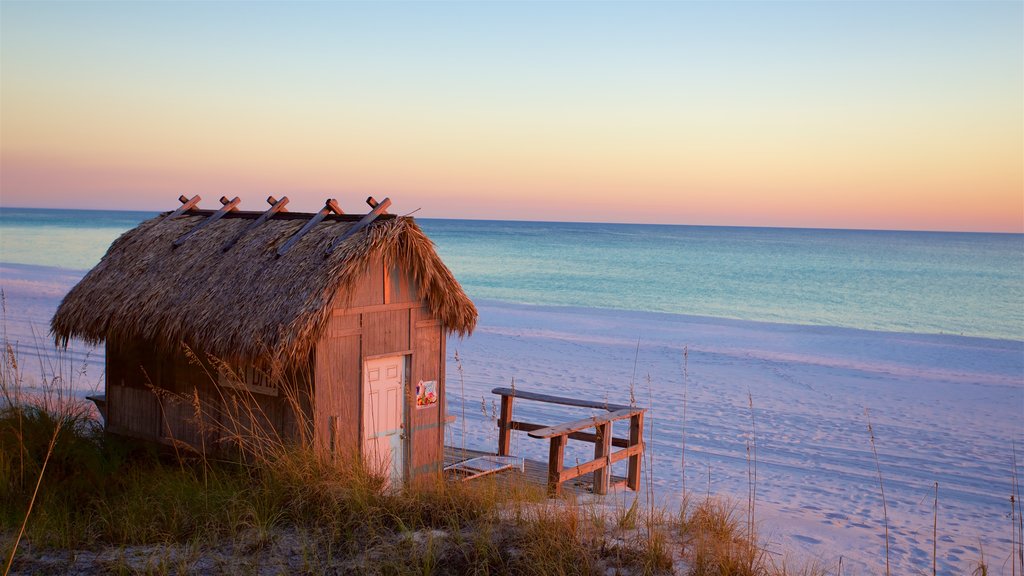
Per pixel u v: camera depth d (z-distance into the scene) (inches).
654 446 523.5
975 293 1907.0
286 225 349.4
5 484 269.3
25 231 4527.6
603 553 235.5
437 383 360.2
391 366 337.7
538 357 866.1
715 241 5260.8
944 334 1130.0
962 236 7440.9
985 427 601.0
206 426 332.5
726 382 751.1
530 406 631.8
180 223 392.2
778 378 776.3
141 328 333.1
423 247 333.1
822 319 1411.2
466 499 270.7
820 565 303.0
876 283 2174.0
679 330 1117.7
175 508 254.1
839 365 854.5
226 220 381.4
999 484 460.8
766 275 2442.2
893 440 557.6
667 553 239.9
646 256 3457.2
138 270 362.9
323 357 302.0
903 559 330.6
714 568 231.8
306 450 282.2
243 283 320.5
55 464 294.4
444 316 356.8
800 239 5935.0
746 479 454.9
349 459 286.8
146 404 359.3
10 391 392.8
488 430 542.0
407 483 292.2
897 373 815.1
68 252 2787.9
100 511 254.7
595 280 2193.7
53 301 1225.4
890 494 435.5
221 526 246.2
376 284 324.8
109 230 4739.2
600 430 373.4
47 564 217.0
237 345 297.1
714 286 2048.5
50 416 339.9
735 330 1123.9
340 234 322.0
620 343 976.9
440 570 217.6
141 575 207.9
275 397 312.7
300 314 287.9
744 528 329.4
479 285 2004.2
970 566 325.4
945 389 741.9
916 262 3132.4
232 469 311.7
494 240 5108.3
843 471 478.6
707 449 520.4
